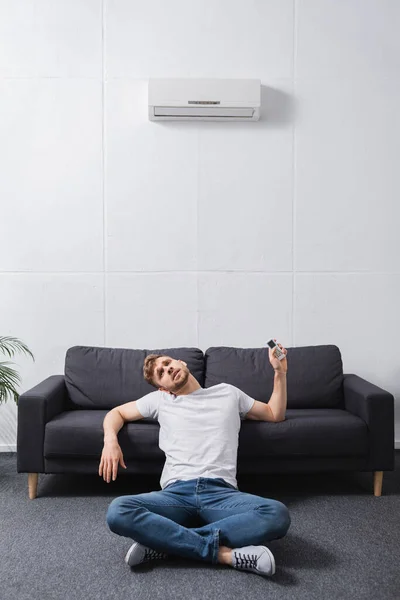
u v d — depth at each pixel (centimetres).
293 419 322
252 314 423
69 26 414
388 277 426
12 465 384
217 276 422
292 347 389
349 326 425
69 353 375
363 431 319
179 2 418
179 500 255
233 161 421
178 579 231
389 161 425
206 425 286
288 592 220
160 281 420
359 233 425
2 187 414
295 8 421
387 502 315
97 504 313
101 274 418
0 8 412
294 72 422
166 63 418
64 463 315
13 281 416
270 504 240
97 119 416
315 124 423
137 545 238
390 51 423
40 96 414
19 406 316
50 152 415
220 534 240
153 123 418
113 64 416
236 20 420
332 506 309
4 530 278
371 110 424
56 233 416
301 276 424
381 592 220
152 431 311
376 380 427
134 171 418
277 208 423
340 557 249
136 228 419
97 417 329
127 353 376
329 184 423
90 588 224
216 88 400
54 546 261
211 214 421
